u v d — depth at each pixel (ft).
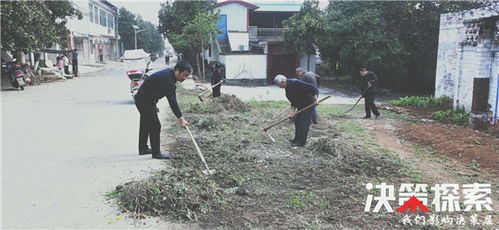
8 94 46.06
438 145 24.75
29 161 19.11
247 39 89.66
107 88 54.65
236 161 19.77
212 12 92.68
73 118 30.63
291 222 13.07
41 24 58.03
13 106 36.40
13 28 49.85
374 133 28.94
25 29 53.42
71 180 16.57
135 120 30.07
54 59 96.48
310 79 28.71
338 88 72.33
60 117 31.01
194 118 31.35
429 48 63.82
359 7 64.28
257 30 96.63
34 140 23.27
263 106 40.98
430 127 29.84
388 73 73.31
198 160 19.66
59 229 12.37
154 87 18.66
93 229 12.42
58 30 71.82
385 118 35.96
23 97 43.34
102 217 13.24
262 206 14.30
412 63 67.21
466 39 33.35
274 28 98.27
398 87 70.64
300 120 22.98
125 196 14.56
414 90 67.62
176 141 23.68
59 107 36.22
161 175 16.56
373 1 62.85
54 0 67.51
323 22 70.38
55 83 61.98
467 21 32.96
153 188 14.46
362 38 61.52
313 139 25.25
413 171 19.29
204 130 26.96
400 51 61.52
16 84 50.60
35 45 55.77
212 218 13.30
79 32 114.21
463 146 23.50
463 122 32.35
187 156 20.30
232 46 88.22
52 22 70.13
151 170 17.90
